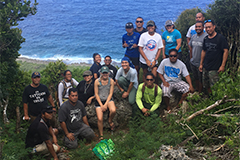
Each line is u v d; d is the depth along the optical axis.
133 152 4.57
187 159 4.05
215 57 5.87
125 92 6.76
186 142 4.60
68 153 5.41
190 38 6.88
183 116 4.92
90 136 5.97
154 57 7.02
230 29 6.49
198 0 93.50
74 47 57.12
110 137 5.56
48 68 8.27
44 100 6.00
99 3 103.50
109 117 6.35
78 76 9.41
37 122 4.85
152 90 6.30
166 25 6.80
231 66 6.32
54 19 84.38
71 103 5.67
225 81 4.98
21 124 6.31
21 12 6.23
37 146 5.02
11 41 6.01
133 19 77.12
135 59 7.49
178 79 6.44
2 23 5.84
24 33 69.94
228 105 4.64
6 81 6.25
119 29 69.81
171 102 6.67
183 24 8.55
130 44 7.34
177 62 6.32
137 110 6.66
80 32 69.38
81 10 94.75
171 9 82.62
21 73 6.91
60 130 6.61
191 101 5.97
